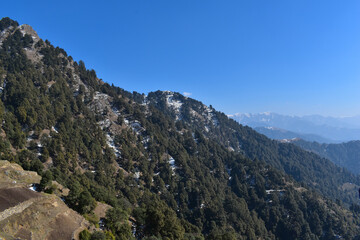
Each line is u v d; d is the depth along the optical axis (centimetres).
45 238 4147
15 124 10969
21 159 8825
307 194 17988
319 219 16062
